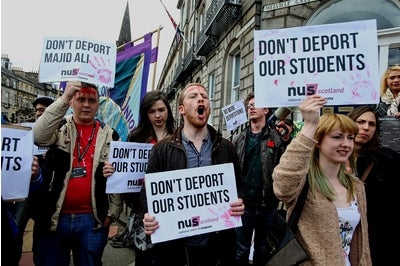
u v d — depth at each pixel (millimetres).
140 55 5156
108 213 2637
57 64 2564
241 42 9547
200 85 2287
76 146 2541
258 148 3496
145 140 2986
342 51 1925
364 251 1784
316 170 1820
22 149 1971
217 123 11695
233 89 11133
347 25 1929
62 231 2430
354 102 1895
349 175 1931
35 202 2400
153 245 2213
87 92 2582
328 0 6840
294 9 7184
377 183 2170
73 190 2447
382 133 3115
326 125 1812
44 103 4898
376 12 6352
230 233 2158
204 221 2006
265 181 3375
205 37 12805
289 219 1796
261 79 2010
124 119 5094
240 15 9664
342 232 1758
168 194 1981
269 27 7496
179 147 2152
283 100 1981
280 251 1706
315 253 1684
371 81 1878
